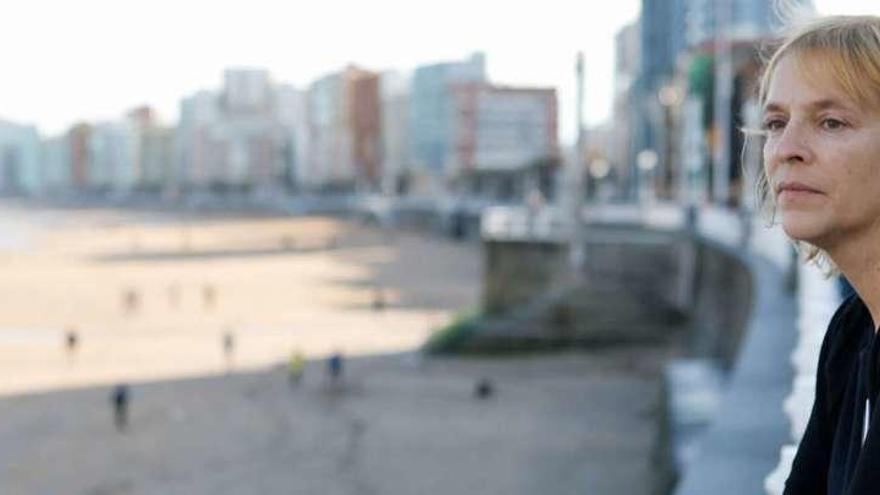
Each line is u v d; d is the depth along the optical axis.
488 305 48.88
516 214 75.44
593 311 42.91
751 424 6.56
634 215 61.88
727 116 53.84
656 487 20.39
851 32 2.02
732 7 89.00
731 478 5.27
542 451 27.83
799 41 2.08
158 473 27.20
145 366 44.59
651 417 30.62
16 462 28.22
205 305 69.44
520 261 48.47
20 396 37.50
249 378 40.97
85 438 31.08
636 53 156.62
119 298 73.88
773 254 26.59
